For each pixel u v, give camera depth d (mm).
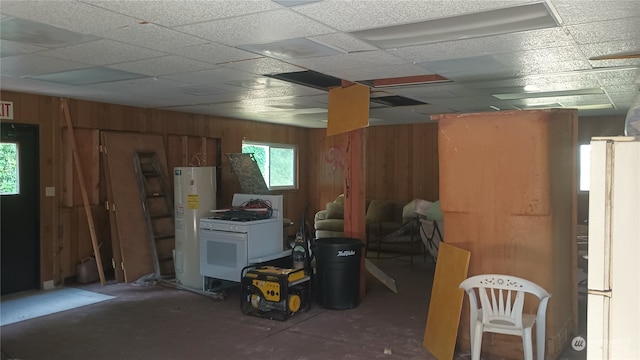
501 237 3508
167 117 7109
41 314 4672
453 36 3117
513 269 3473
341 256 4820
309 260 4988
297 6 2521
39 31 2996
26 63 3916
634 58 3730
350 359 3609
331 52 3564
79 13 2639
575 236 3932
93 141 6137
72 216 5922
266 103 6398
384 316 4645
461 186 3650
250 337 4078
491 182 3535
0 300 5145
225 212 5434
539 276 3412
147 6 2525
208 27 2906
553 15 2666
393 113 7691
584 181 7895
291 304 4570
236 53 3598
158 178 6496
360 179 5270
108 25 2867
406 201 9500
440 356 3537
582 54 3619
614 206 1529
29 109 5465
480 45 3342
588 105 6652
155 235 6168
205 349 3809
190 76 4520
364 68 4129
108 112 6285
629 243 1515
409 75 4453
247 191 7246
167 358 3631
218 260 5188
